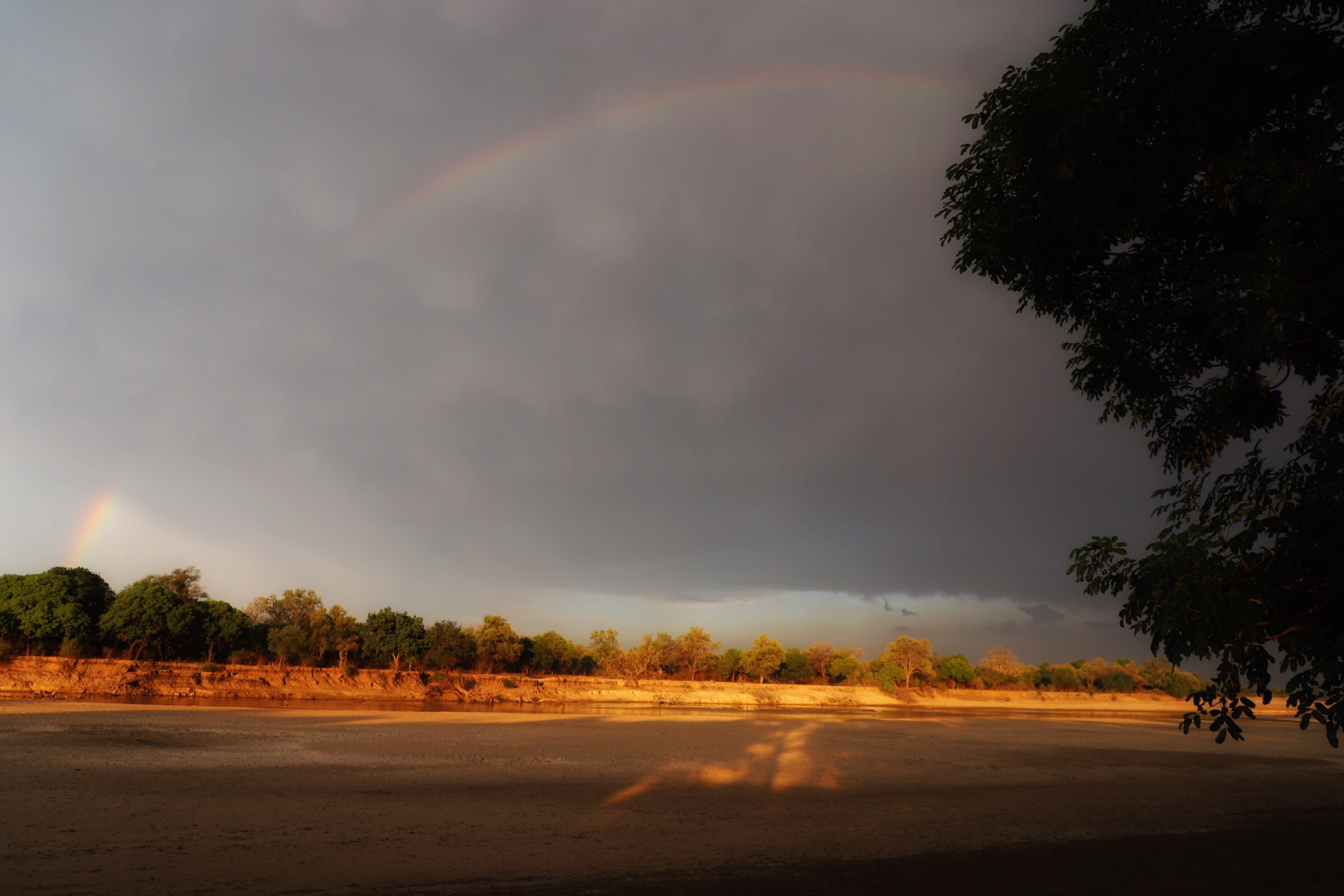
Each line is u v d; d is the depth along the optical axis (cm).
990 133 977
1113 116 864
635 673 12988
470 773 3120
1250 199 839
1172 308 1056
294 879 1564
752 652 14138
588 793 2775
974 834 2361
